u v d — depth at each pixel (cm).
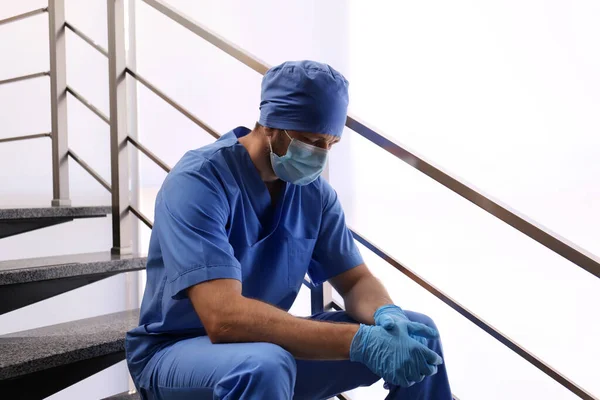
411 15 324
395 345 100
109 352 140
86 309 272
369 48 335
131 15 283
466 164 312
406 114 327
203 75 308
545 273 300
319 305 151
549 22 287
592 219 280
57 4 201
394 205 335
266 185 127
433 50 318
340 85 117
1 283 144
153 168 289
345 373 124
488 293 315
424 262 330
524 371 309
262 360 94
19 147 256
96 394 277
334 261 135
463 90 311
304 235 131
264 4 327
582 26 279
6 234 179
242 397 92
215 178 117
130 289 288
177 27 299
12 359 123
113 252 190
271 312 102
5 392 125
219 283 105
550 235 105
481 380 321
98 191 280
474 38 307
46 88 266
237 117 320
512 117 299
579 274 292
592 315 290
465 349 324
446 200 322
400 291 335
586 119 280
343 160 346
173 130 297
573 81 282
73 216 190
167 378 108
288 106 115
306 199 133
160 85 293
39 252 259
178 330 118
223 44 145
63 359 129
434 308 328
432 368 99
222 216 114
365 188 342
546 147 290
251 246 123
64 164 203
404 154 121
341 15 338
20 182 256
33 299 155
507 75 299
